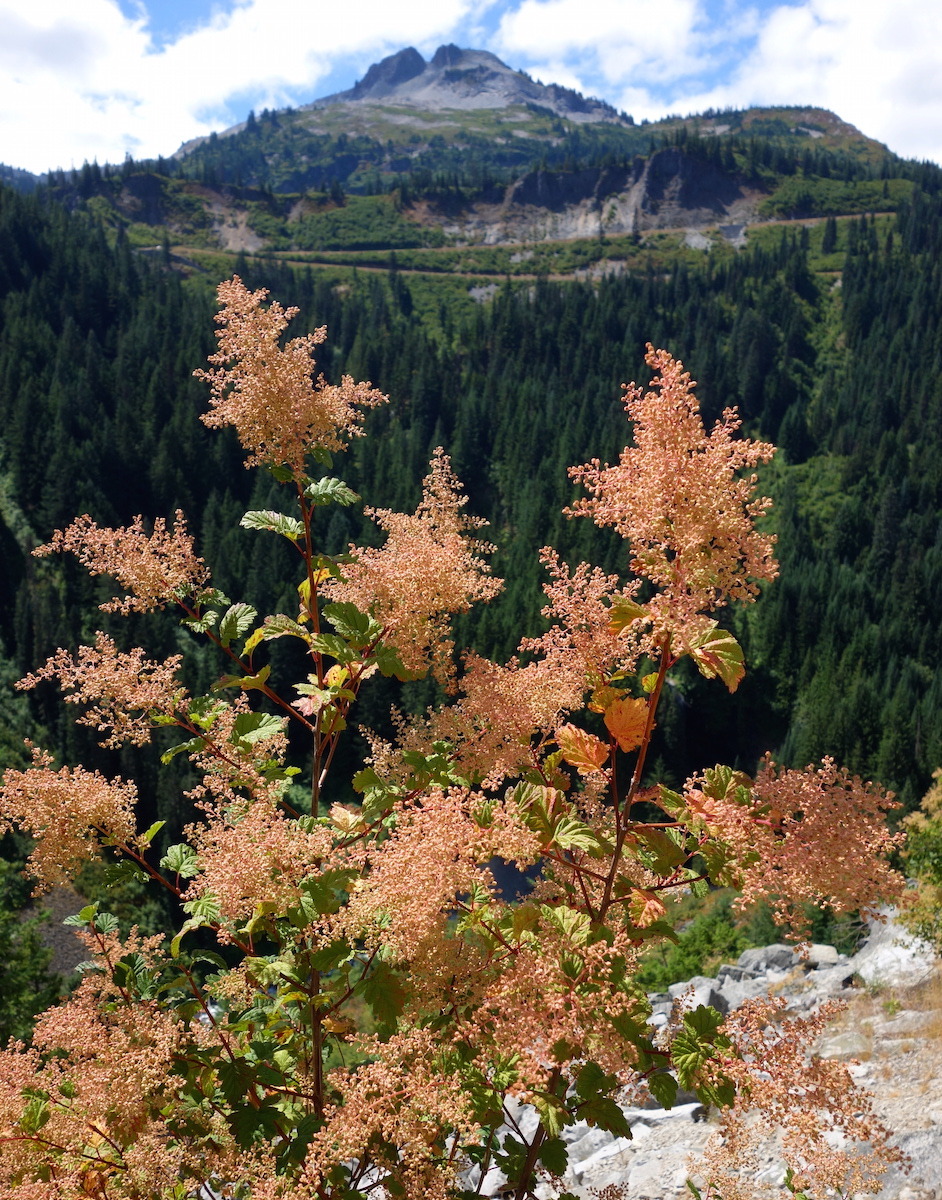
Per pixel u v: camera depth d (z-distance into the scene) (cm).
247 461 555
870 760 11175
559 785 522
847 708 11800
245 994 535
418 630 545
